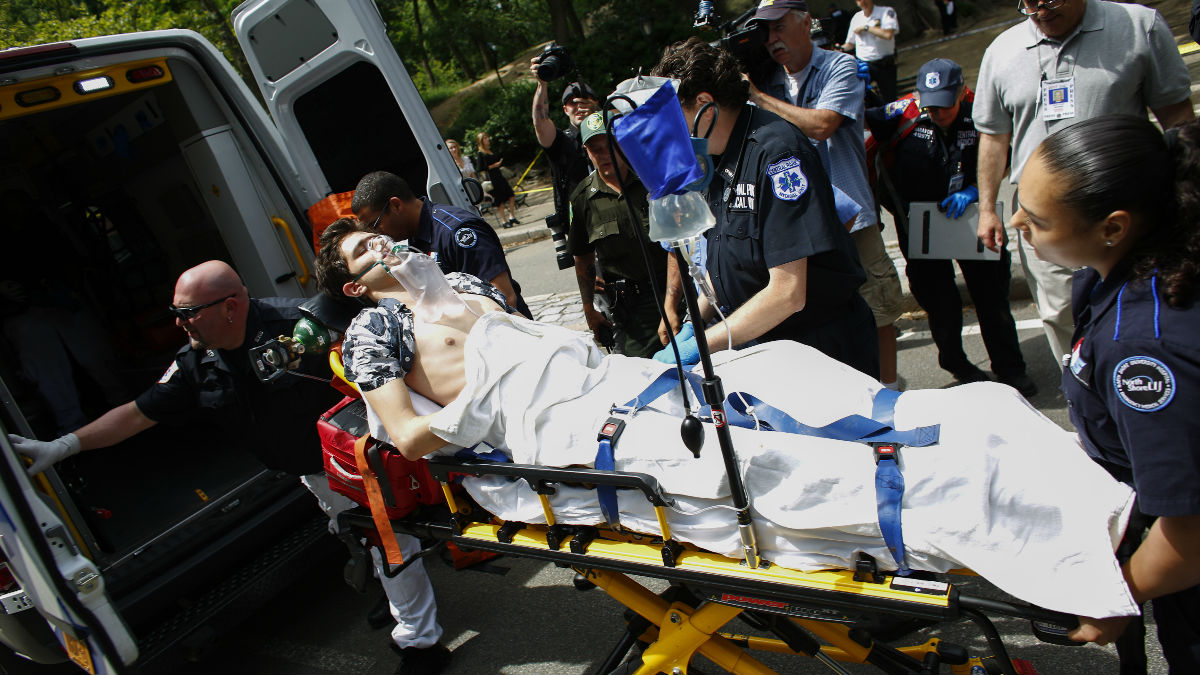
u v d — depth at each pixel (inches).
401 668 119.0
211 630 120.3
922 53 657.6
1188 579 53.4
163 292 233.8
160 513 163.6
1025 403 67.9
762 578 69.6
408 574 113.0
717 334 89.4
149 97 175.5
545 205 540.7
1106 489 59.2
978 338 179.6
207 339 109.7
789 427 73.9
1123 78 112.2
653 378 83.0
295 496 136.6
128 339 241.8
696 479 71.7
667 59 85.4
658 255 135.8
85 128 202.8
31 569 101.4
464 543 89.4
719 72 84.0
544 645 120.1
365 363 87.4
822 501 66.4
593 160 121.0
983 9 736.3
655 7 724.7
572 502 80.9
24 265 207.6
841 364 81.4
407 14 1288.1
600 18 845.8
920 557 63.3
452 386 88.4
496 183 482.0
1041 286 126.6
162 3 724.0
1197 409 49.1
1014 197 130.0
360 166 175.6
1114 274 55.1
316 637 137.6
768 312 87.0
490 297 97.3
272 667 132.6
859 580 66.1
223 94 158.2
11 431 114.7
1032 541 59.6
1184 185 50.4
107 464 199.2
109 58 136.9
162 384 117.8
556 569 138.9
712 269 97.3
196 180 168.1
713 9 147.3
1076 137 53.9
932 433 65.5
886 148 149.3
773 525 69.2
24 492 98.6
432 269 90.2
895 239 239.0
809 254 83.9
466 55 1222.3
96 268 235.9
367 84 167.6
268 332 114.0
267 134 163.6
